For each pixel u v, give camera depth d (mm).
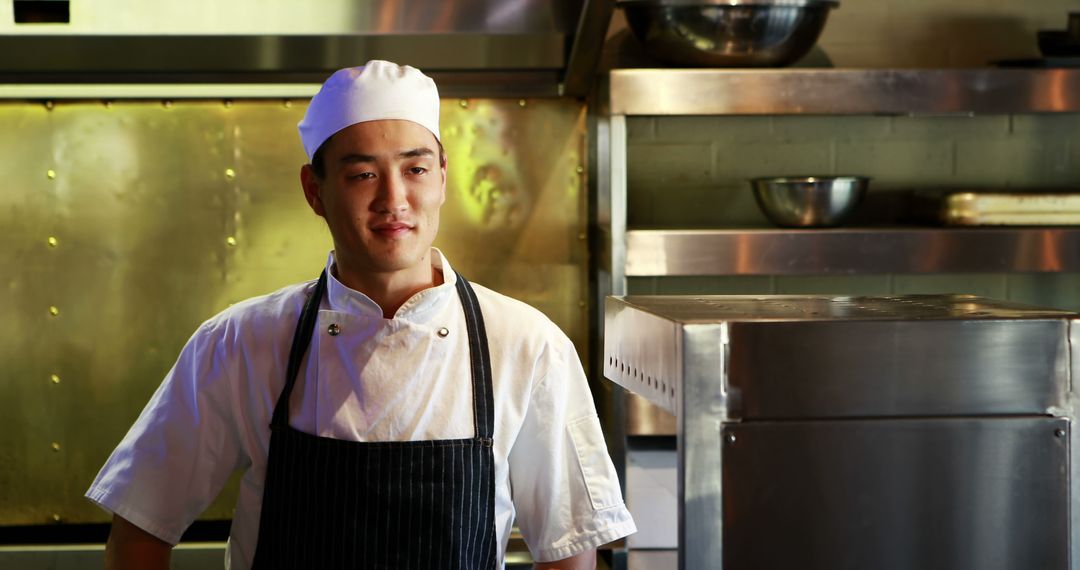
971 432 1221
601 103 3068
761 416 1197
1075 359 1234
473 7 2973
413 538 1440
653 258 2928
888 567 1217
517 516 1581
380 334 1460
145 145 3176
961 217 3084
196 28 2934
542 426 1517
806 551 1207
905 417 1216
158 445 1499
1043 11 3453
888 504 1213
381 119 1403
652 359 1302
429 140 1446
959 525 1225
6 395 3205
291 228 3232
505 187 3277
